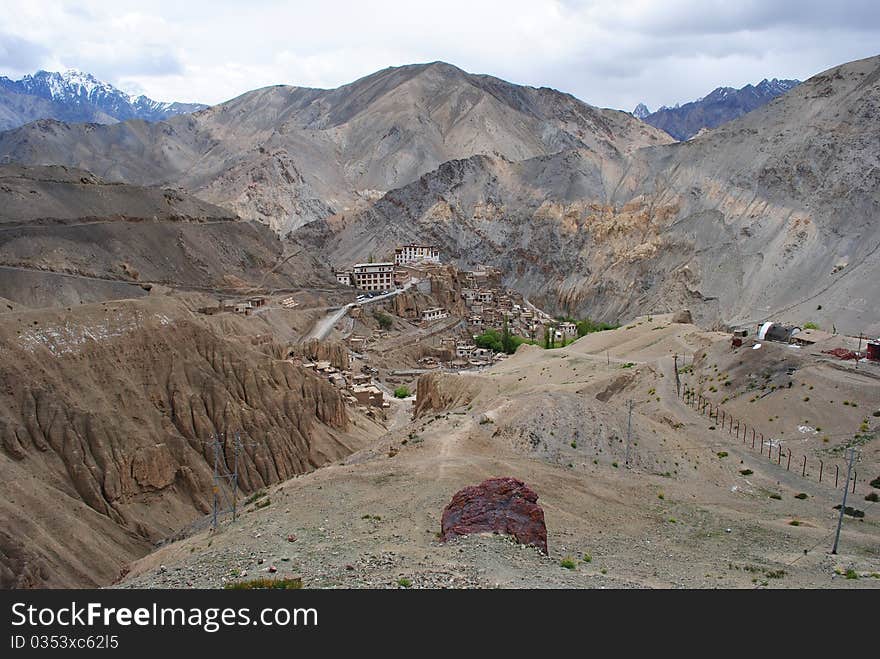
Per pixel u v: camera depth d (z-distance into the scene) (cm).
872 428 7862
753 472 7256
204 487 8731
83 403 8350
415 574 3164
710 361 11062
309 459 10244
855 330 18775
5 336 8200
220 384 9744
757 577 3900
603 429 7144
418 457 6272
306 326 17688
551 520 4834
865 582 3888
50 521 7038
